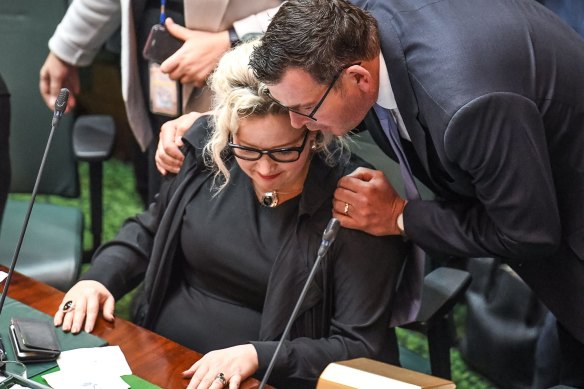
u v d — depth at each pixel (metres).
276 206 6.85
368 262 6.61
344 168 6.85
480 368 9.62
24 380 5.64
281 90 5.76
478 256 6.42
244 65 6.24
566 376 7.36
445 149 5.86
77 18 9.49
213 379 5.99
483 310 9.39
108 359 6.14
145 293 7.32
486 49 5.84
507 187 5.82
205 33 8.47
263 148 6.35
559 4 9.24
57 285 8.66
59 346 6.15
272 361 5.48
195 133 7.14
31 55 9.65
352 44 5.67
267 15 8.46
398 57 6.00
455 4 6.12
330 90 5.73
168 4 8.67
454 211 6.45
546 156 5.87
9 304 6.73
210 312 7.08
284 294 6.66
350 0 6.55
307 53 5.58
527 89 5.86
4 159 7.70
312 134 6.44
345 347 6.48
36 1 9.58
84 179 14.59
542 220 5.94
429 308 7.14
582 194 6.35
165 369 6.14
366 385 5.09
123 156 15.30
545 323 8.70
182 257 7.32
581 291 6.66
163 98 8.75
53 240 9.08
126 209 13.69
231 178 7.03
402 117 6.14
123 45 8.97
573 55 6.17
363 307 6.58
